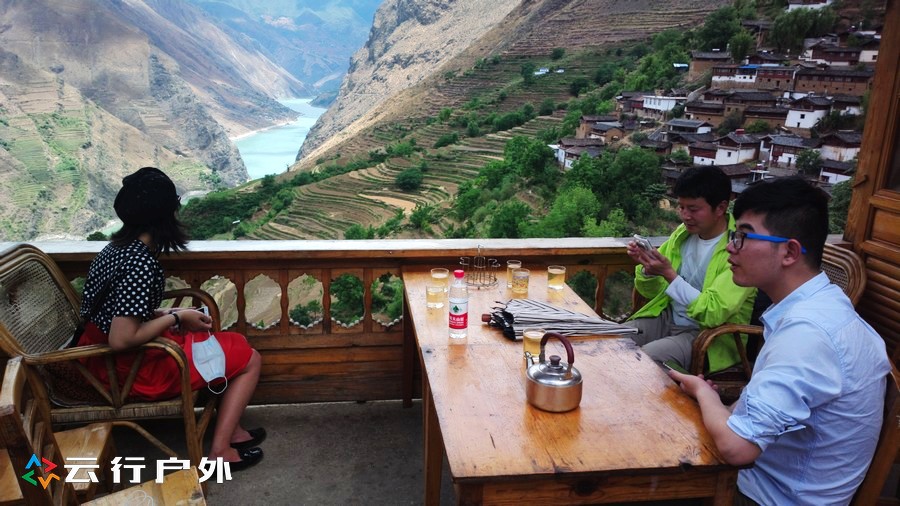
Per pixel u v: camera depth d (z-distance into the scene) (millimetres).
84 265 2510
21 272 2049
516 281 2277
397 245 2652
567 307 2143
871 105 2611
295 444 2516
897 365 2465
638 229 44812
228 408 2268
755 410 1227
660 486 1269
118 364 1993
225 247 2561
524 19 150250
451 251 2633
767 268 1354
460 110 108812
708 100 56844
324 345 2764
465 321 1855
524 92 102188
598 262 2820
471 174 77812
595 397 1481
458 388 1516
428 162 85250
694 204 2311
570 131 73312
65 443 1886
